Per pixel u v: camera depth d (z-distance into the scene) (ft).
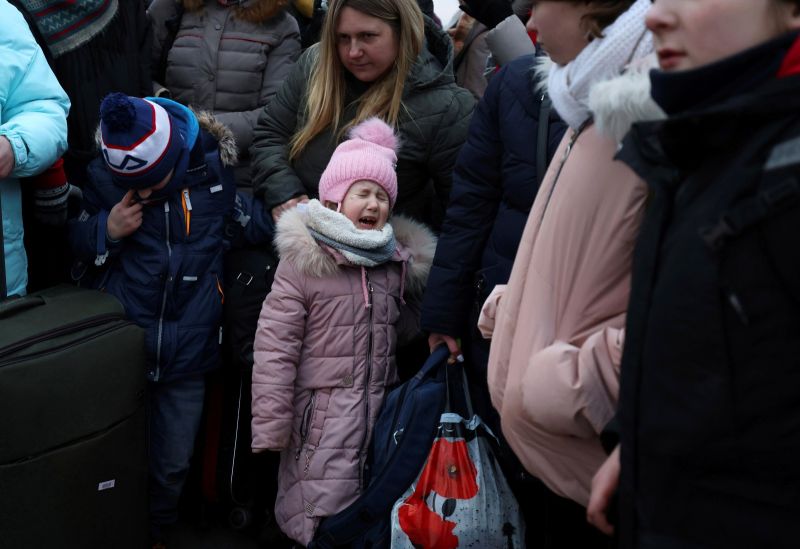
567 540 6.51
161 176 7.66
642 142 3.73
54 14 8.59
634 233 4.33
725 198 3.26
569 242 4.48
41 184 8.07
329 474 7.32
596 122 4.28
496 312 5.51
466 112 8.04
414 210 8.41
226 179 8.34
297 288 7.46
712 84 3.42
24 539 6.82
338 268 7.48
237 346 8.35
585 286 4.44
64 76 8.70
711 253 3.24
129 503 7.49
